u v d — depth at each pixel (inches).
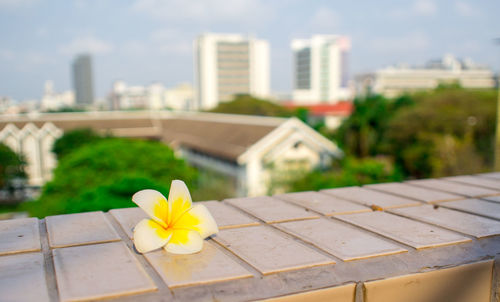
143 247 57.0
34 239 63.7
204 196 786.8
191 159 1616.6
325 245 61.4
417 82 5457.7
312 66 5782.5
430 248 60.7
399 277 51.8
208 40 5182.1
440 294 54.4
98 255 57.1
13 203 1562.5
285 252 58.6
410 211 81.4
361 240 63.9
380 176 794.2
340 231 68.7
